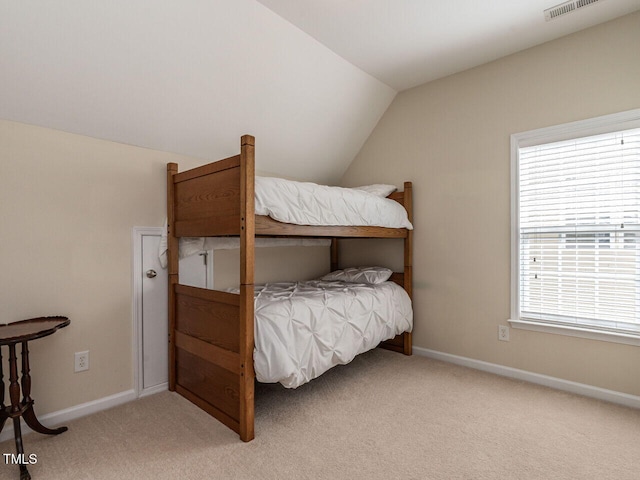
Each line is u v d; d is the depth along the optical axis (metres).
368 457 1.58
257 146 2.79
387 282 2.99
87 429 1.83
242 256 1.72
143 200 2.26
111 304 2.11
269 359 1.76
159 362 2.33
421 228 2.98
